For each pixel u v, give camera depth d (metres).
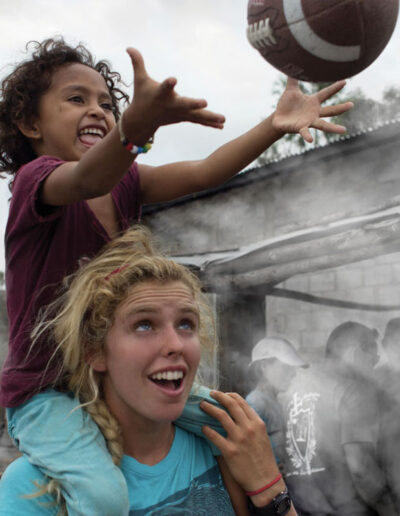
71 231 1.66
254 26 1.45
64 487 1.37
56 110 1.82
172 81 1.26
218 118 1.34
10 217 1.64
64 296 1.60
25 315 1.62
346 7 1.34
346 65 1.44
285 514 1.56
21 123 1.88
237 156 1.76
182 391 1.45
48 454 1.41
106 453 1.43
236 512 1.64
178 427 1.65
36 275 1.63
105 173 1.41
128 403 1.44
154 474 1.49
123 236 1.69
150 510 1.44
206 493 1.56
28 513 1.38
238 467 1.56
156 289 1.47
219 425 1.64
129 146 1.37
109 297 1.45
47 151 1.86
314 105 1.59
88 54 2.08
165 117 1.34
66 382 1.58
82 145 1.82
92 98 1.86
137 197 1.91
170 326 1.45
